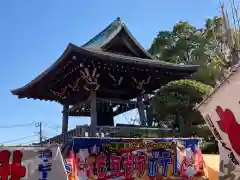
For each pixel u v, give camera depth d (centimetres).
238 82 647
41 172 887
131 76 1856
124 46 1978
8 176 851
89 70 1706
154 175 1165
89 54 1564
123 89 1958
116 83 1866
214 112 755
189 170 1245
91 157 1059
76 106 2042
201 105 785
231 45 890
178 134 1958
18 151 878
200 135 2172
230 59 898
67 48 1546
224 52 970
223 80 683
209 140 2189
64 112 2206
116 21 1964
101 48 1877
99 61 1645
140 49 1992
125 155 1124
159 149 1202
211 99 742
